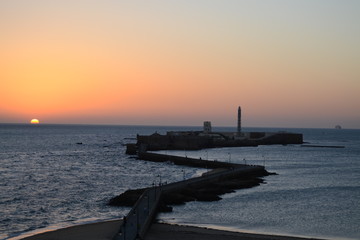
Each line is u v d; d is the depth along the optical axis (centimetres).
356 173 12912
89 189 9444
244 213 7019
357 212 7162
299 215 6912
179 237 5381
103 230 5519
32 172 12512
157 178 11669
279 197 8538
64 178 11256
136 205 6562
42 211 7125
